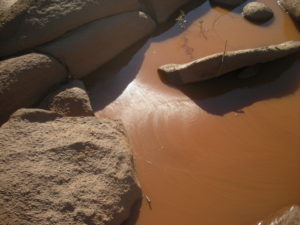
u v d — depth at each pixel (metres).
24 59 1.54
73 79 1.66
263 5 2.05
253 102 1.64
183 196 1.34
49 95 1.56
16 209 1.14
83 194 1.22
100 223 1.19
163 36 1.94
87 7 1.73
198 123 1.55
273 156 1.46
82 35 1.70
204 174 1.40
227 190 1.36
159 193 1.34
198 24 2.00
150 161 1.43
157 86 1.69
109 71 1.76
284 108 1.62
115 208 1.23
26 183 1.20
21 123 1.36
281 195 1.34
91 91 1.68
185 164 1.42
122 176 1.29
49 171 1.25
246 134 1.53
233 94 1.67
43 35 1.62
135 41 1.88
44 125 1.38
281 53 1.76
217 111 1.60
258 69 1.77
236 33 1.96
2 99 1.46
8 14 1.61
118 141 1.39
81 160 1.30
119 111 1.60
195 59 1.81
